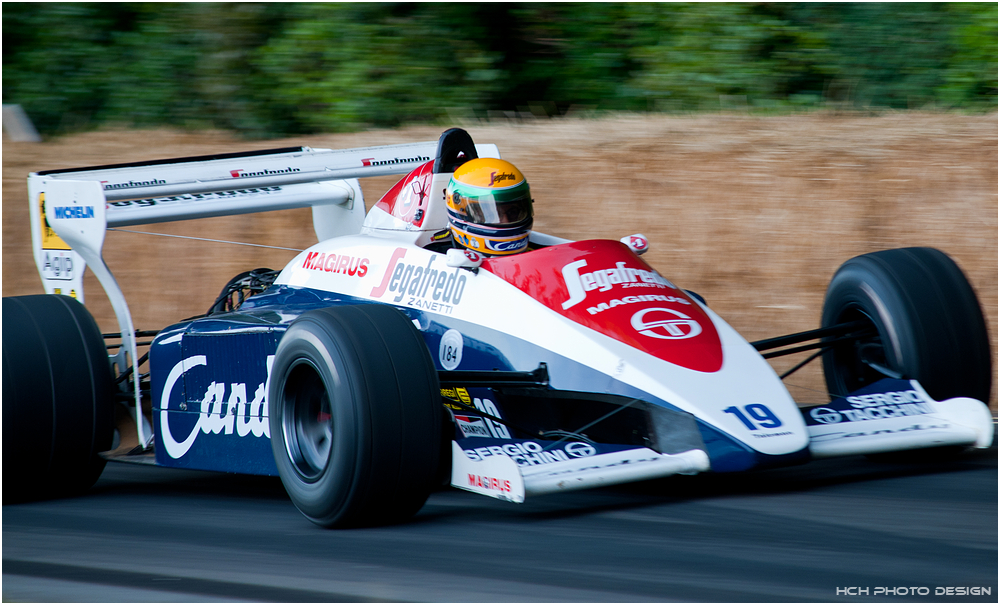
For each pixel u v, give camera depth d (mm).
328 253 19031
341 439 13523
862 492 14812
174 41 47438
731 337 15852
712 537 12766
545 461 13836
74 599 11578
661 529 13242
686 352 15023
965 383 16375
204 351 17844
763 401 14461
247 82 45031
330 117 42625
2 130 43219
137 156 39750
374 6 43375
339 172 21203
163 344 18875
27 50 50312
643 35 42594
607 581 11258
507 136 36062
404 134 38656
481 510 14992
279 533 14172
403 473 13617
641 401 14453
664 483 16125
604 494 15555
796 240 28141
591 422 15438
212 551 13336
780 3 40062
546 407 16016
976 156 29016
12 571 12898
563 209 31078
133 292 33938
